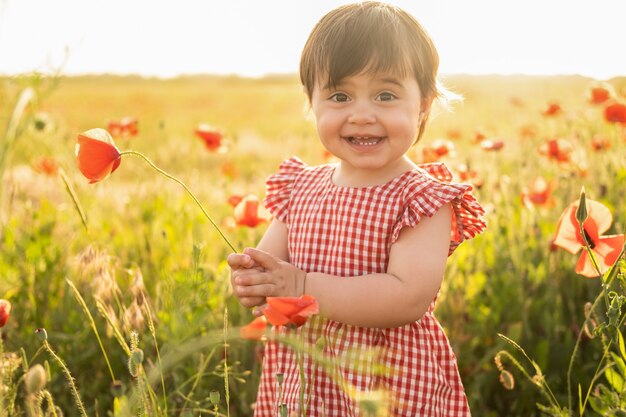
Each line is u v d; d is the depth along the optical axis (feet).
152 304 8.78
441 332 6.75
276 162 21.85
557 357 9.80
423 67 6.53
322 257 6.72
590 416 8.36
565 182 13.47
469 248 11.73
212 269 9.76
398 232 6.36
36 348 9.68
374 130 6.33
